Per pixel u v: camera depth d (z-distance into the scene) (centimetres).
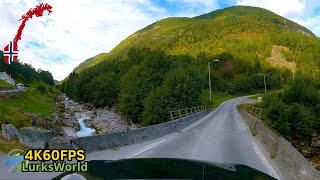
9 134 1617
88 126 5609
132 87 5934
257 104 5744
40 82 18325
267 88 13475
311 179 836
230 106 7712
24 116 3184
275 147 1438
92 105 9506
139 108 5653
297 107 4084
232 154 1526
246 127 3081
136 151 1540
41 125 3156
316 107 4806
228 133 2489
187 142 1911
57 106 8112
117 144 1642
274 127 3875
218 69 14912
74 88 11931
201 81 5231
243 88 12738
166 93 4809
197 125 3275
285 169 1132
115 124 5575
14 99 5862
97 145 1510
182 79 4856
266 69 17175
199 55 17150
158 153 1492
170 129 2508
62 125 5006
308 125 4028
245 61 16850
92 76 11075
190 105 4888
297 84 5200
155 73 5841
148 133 2025
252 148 1727
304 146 3878
